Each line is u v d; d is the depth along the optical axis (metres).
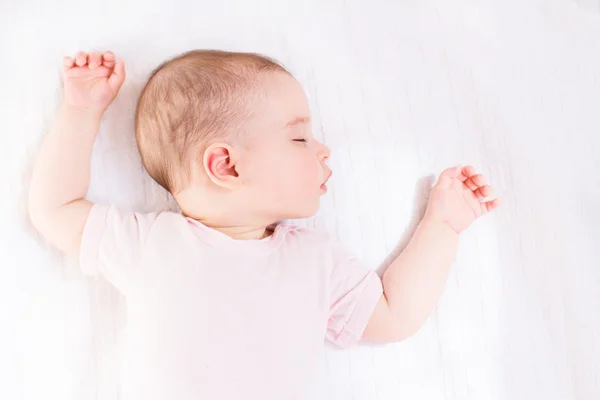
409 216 1.17
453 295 1.16
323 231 1.13
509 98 1.23
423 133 1.19
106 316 1.05
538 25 1.26
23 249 1.04
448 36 1.23
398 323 1.08
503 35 1.25
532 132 1.23
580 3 1.30
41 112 1.08
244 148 0.99
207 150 0.97
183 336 0.94
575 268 1.20
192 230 0.99
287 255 1.02
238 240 1.00
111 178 1.08
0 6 1.09
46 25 1.10
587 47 1.27
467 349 1.15
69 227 0.99
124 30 1.12
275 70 1.02
